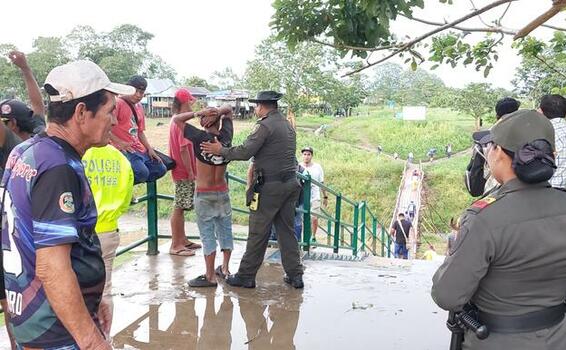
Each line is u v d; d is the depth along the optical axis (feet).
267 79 152.05
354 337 13.11
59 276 5.69
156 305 14.76
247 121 158.51
